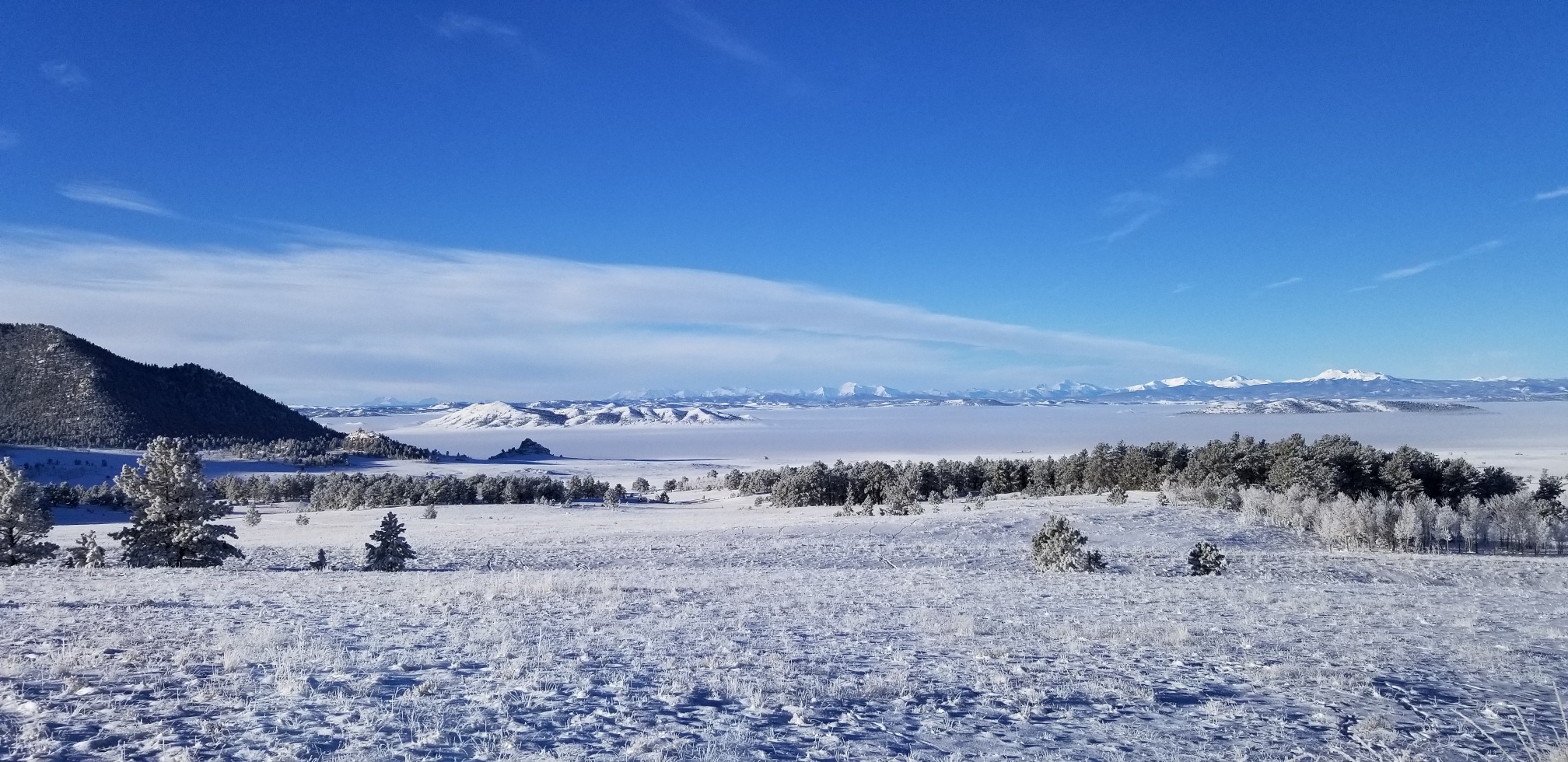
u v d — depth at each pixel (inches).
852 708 353.1
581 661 426.3
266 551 1978.3
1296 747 319.6
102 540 2449.6
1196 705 381.4
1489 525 2356.1
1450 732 349.4
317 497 4608.8
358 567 1628.9
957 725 334.6
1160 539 2278.5
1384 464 3206.2
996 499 3890.3
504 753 270.2
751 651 478.9
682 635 532.4
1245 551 1881.2
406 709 317.4
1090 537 2314.2
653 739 289.3
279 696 331.3
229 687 340.5
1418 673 465.1
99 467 6953.7
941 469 4618.6
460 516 3727.9
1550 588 1261.1
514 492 4901.6
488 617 589.3
